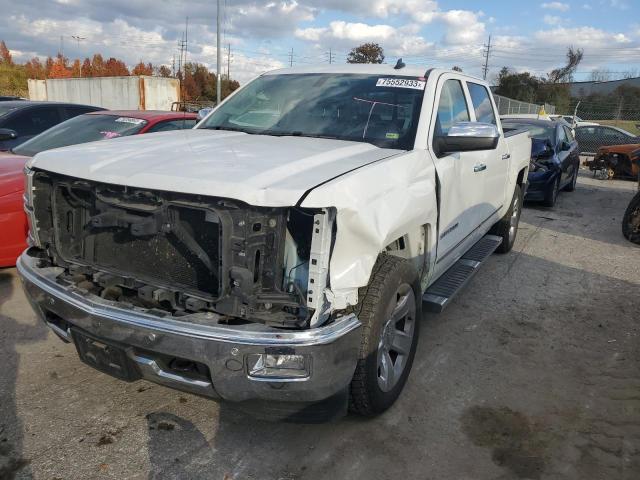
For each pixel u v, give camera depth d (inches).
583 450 122.5
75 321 109.7
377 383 120.1
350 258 102.9
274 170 105.3
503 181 228.4
